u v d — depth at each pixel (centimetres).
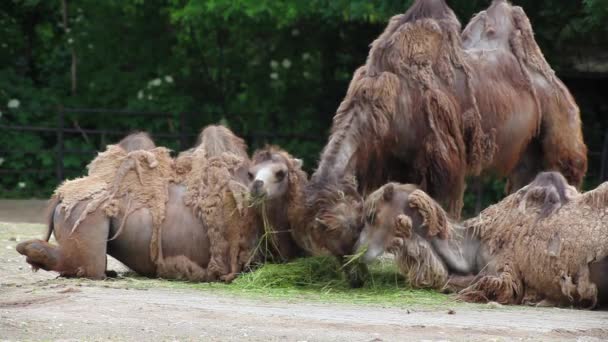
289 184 1814
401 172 2003
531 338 1303
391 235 1744
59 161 4175
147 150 1898
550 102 2247
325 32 4231
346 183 1806
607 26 3569
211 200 1834
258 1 3775
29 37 4572
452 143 1966
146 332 1285
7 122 4278
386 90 1920
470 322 1434
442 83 1998
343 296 1705
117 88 4372
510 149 2170
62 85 4488
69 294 1589
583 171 2322
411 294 1719
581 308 1630
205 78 4416
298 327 1346
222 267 1831
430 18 2038
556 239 1634
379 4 3388
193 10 3869
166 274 1844
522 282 1678
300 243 1831
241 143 1950
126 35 4394
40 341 1215
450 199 1981
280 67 4338
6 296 1579
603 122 4112
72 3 4559
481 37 2200
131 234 1819
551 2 3556
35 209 3644
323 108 4322
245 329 1320
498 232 1720
